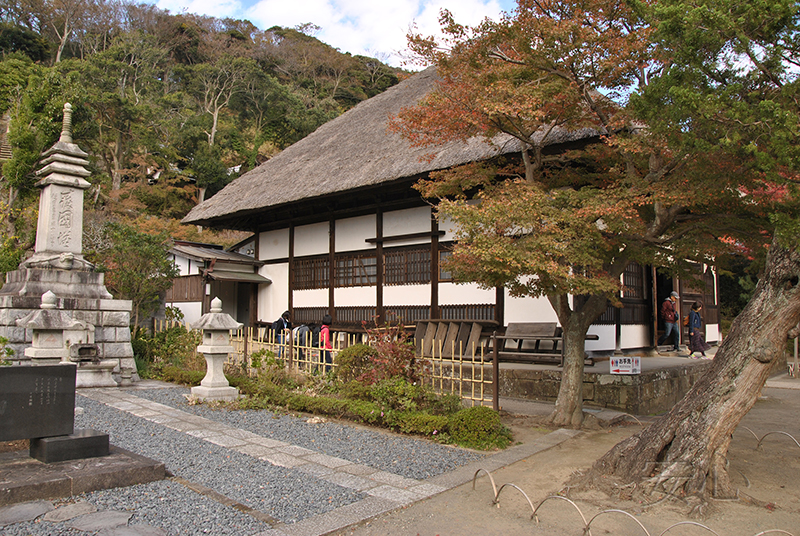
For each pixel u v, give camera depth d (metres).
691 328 11.63
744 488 4.29
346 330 12.66
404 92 16.12
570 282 5.43
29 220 14.30
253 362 8.34
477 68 6.36
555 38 5.64
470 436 5.52
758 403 9.20
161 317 12.12
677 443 4.02
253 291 15.67
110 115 30.80
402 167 10.70
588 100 6.11
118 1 46.59
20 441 5.02
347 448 5.36
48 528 3.15
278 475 4.37
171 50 47.56
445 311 10.98
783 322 3.78
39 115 14.67
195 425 6.14
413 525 3.46
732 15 3.91
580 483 4.24
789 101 3.88
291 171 15.02
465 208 5.55
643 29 5.49
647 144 5.39
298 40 54.12
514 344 9.91
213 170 33.47
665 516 3.61
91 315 8.96
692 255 6.41
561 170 7.77
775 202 4.54
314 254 14.02
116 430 5.75
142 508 3.52
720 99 3.98
